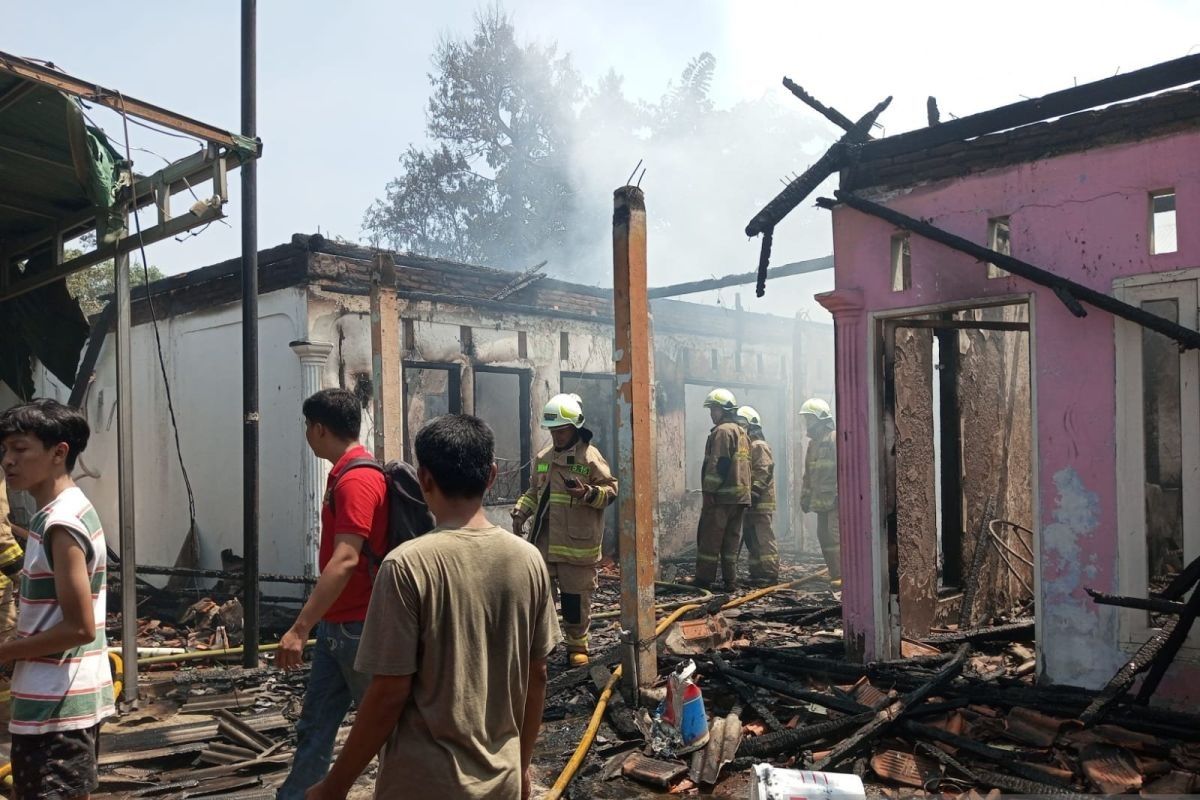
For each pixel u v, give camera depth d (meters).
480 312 10.03
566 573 6.01
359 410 3.36
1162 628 4.52
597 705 4.98
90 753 2.67
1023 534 8.09
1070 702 4.48
